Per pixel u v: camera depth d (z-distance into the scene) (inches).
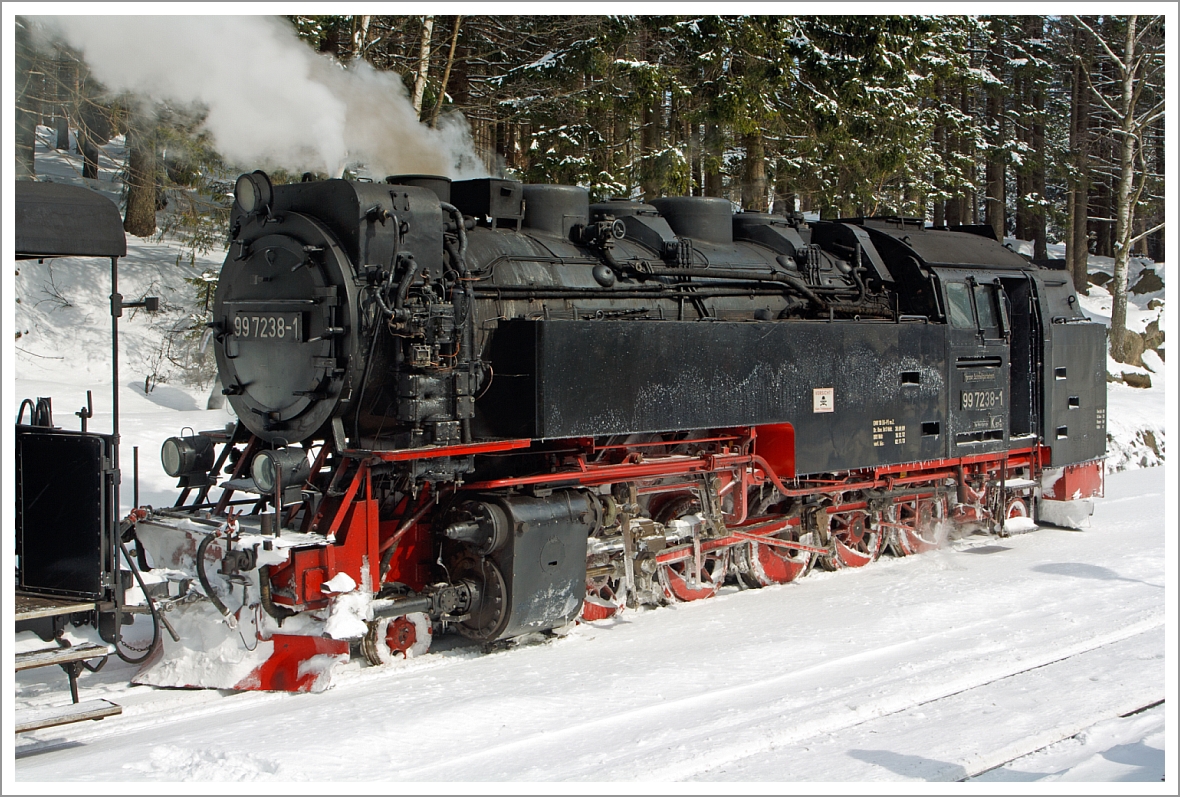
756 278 354.6
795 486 360.8
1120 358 1036.5
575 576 281.4
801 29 736.3
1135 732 209.6
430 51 661.3
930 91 956.0
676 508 324.2
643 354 298.8
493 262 287.9
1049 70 1206.3
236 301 287.3
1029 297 450.3
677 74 725.3
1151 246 1653.5
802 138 819.4
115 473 225.5
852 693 231.6
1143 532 455.8
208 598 252.8
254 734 205.5
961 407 411.5
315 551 242.4
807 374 349.4
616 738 205.3
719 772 187.6
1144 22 1111.0
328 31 578.2
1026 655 262.8
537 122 727.7
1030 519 447.5
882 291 406.9
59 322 706.2
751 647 270.2
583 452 296.8
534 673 250.5
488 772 186.7
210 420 534.3
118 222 229.3
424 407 256.5
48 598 229.9
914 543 412.5
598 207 349.7
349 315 255.4
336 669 252.7
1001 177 1332.4
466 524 265.1
